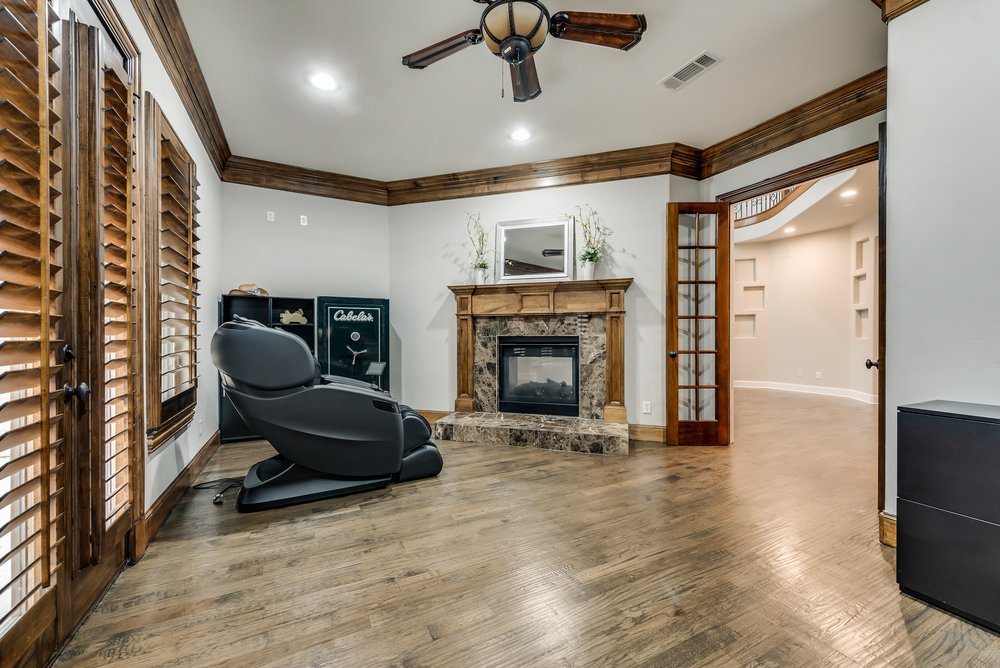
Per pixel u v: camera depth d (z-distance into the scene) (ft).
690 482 9.32
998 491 4.58
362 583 5.47
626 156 12.88
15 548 3.20
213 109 10.14
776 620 4.75
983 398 5.41
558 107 10.25
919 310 6.05
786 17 7.27
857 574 5.70
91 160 4.60
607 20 6.52
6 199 3.13
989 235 5.37
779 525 7.17
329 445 8.11
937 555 4.99
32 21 3.40
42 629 3.80
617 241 13.34
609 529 7.02
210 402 11.23
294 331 13.62
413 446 9.57
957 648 4.33
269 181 13.73
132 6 6.05
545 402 14.07
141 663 4.07
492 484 9.20
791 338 25.18
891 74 6.36
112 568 5.37
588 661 4.13
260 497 7.73
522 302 13.89
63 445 4.16
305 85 9.23
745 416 17.13
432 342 15.23
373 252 15.37
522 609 4.94
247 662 4.11
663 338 12.92
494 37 6.36
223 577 5.57
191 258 8.73
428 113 10.49
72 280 4.36
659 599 5.14
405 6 6.94
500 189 14.40
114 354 5.41
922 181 6.00
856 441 13.03
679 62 8.51
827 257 23.65
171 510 7.66
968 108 5.56
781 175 10.89
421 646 4.33
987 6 5.40
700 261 13.12
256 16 7.16
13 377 3.27
